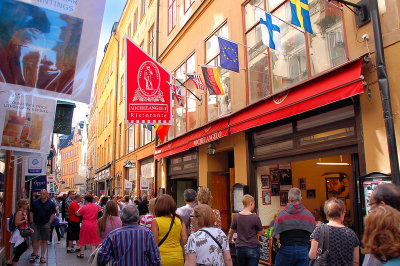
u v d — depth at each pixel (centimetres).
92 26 369
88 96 374
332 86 542
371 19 512
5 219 809
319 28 655
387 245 182
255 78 859
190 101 1245
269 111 688
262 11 588
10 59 345
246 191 804
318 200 894
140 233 344
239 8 939
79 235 898
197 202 528
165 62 1532
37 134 606
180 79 1342
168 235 402
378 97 505
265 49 821
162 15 1662
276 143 749
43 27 352
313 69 666
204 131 979
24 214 726
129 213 353
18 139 594
